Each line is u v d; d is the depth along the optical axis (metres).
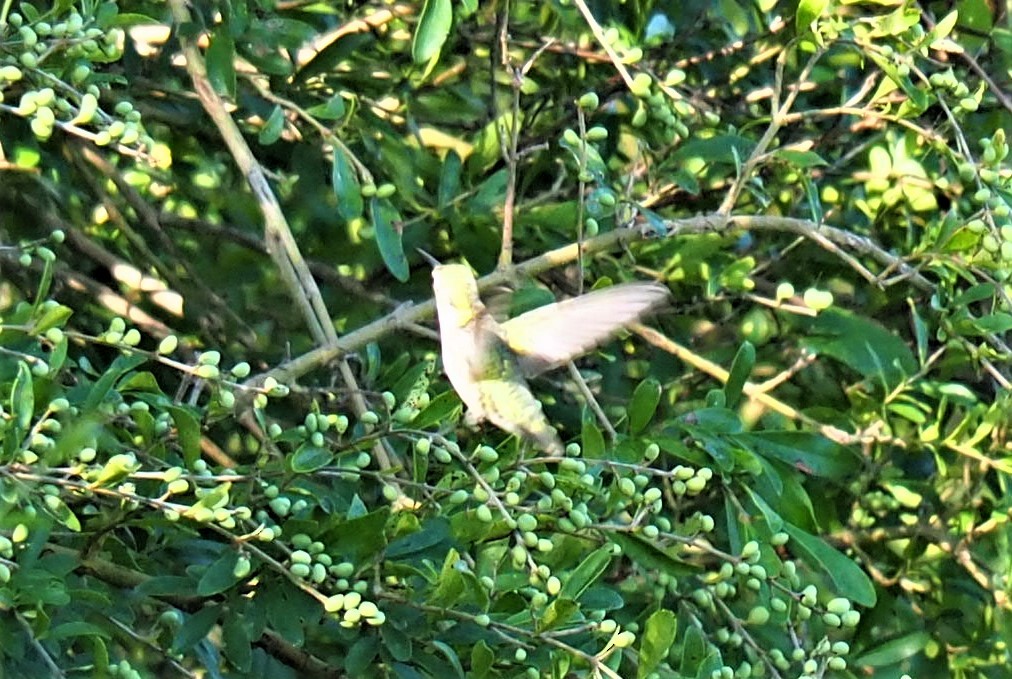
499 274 6.84
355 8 8.38
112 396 5.59
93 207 9.11
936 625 8.23
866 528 8.26
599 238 6.91
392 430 5.85
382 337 6.95
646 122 7.92
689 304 8.47
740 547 6.64
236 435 8.18
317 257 8.87
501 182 7.71
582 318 5.99
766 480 7.02
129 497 5.16
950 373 8.17
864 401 7.92
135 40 8.21
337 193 6.86
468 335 6.00
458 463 6.22
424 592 5.67
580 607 5.73
